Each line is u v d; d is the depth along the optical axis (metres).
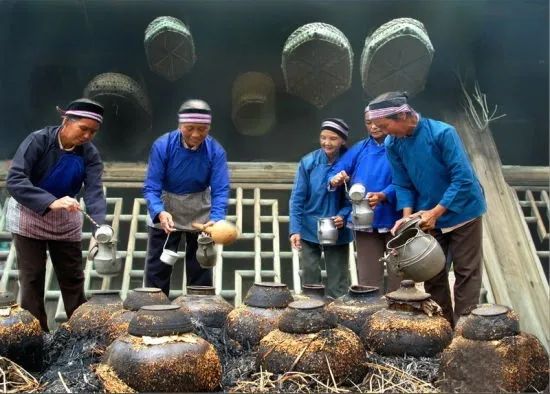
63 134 3.55
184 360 2.20
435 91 6.76
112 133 6.36
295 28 6.73
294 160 7.12
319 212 4.27
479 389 2.25
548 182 6.04
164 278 4.09
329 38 5.67
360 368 2.39
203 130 3.71
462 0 6.24
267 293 2.88
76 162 3.62
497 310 2.36
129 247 5.39
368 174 3.98
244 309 2.88
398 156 3.54
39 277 3.79
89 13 6.38
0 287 5.00
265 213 6.51
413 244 2.96
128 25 6.63
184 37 5.88
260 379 2.34
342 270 4.27
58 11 6.34
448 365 2.34
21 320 2.66
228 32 6.79
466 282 3.52
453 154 3.36
